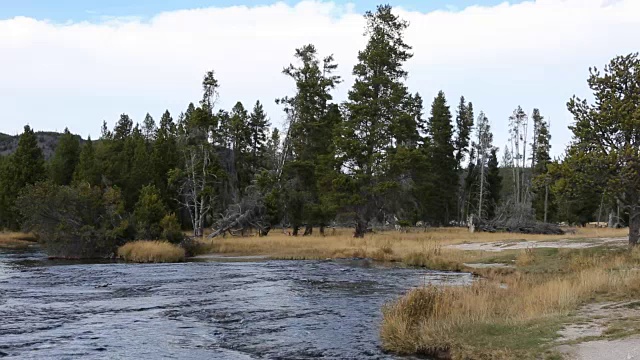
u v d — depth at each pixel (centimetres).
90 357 1134
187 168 5841
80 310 1669
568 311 1272
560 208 7688
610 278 1560
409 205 5628
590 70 2750
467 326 1178
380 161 5078
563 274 2048
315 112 6197
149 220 3981
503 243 3666
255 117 8806
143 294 1998
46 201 3659
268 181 5772
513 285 1683
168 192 7088
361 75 5447
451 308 1288
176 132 9081
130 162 7388
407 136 5412
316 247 3922
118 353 1166
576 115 2750
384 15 5459
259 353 1166
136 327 1423
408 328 1203
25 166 6444
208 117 5703
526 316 1247
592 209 7469
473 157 9012
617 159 2508
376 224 6950
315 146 6244
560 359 934
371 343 1238
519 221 5659
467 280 2303
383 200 5291
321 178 5353
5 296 1945
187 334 1342
